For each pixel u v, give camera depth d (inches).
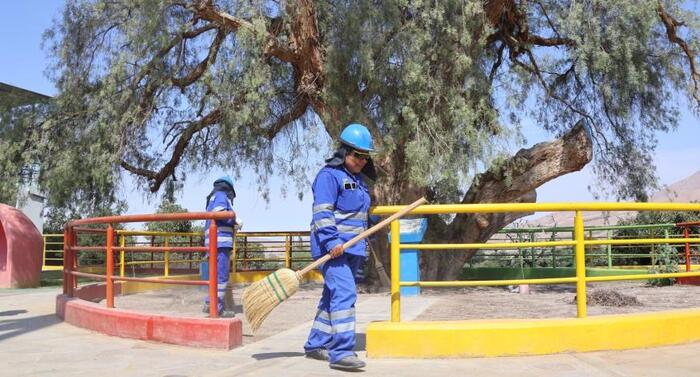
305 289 526.3
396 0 451.5
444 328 206.1
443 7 446.3
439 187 451.5
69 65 568.1
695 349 217.3
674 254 514.3
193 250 246.8
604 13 482.3
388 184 481.7
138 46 512.4
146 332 250.2
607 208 222.1
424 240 509.7
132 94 543.5
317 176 202.4
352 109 464.4
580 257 219.1
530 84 534.6
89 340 255.9
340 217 202.7
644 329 220.1
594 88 573.9
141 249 264.7
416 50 445.7
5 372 194.4
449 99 457.7
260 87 473.1
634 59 513.0
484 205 211.9
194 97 572.4
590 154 482.3
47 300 434.9
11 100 600.7
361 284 501.4
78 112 567.8
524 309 342.6
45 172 573.6
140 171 623.5
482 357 205.0
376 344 207.2
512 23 558.9
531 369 187.8
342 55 462.6
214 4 497.4
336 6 474.0
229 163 542.9
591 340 213.0
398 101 469.4
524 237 602.5
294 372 187.3
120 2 542.3
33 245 582.6
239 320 241.0
